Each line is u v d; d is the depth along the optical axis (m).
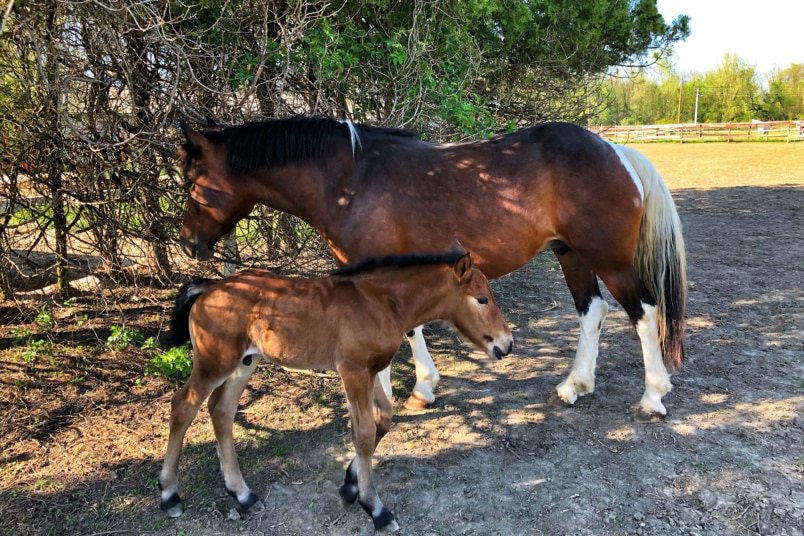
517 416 3.79
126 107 4.55
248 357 2.85
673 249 3.54
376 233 3.37
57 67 3.60
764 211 11.27
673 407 3.78
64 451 3.41
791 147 26.48
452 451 3.41
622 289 3.51
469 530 2.73
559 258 3.90
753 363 4.39
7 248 4.75
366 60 5.10
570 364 4.64
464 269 2.79
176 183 4.70
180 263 6.13
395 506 2.92
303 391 4.25
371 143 3.45
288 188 3.47
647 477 3.05
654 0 8.78
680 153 25.97
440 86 5.12
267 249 5.11
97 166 4.46
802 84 50.44
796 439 3.33
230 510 2.90
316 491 3.07
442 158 3.42
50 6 3.86
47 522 2.80
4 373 4.32
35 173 4.45
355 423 2.71
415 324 2.91
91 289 6.16
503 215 3.35
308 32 4.43
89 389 4.20
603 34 8.77
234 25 4.52
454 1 5.58
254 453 3.43
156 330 5.25
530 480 3.09
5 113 4.18
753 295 6.06
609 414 3.75
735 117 50.97
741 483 2.95
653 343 3.57
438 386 4.32
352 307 2.68
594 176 3.30
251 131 3.43
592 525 2.71
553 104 9.48
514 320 5.77
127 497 3.01
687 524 2.69
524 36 7.64
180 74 4.07
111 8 3.46
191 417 2.81
